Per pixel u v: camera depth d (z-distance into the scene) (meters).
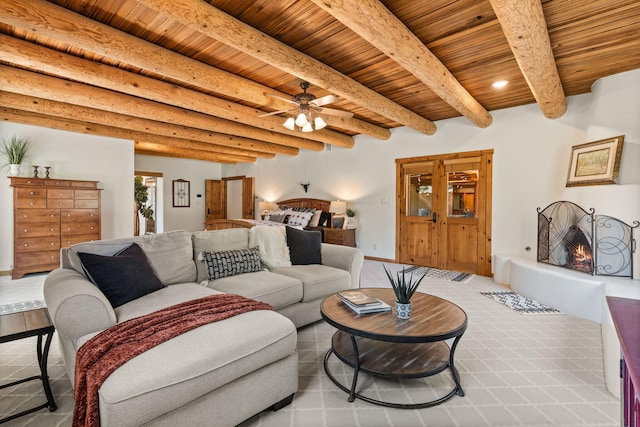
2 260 4.93
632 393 0.96
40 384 1.96
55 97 3.76
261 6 2.37
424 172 5.81
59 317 1.60
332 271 3.13
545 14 2.43
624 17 2.47
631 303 1.18
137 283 2.16
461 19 2.54
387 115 4.51
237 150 7.99
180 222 9.54
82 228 5.13
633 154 3.34
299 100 3.71
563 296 3.39
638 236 3.23
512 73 3.57
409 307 2.01
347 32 2.73
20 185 4.59
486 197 5.09
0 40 2.77
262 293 2.47
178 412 1.36
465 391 1.95
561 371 2.19
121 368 1.30
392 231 6.27
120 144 6.02
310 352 2.44
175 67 3.08
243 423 1.65
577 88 4.02
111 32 2.63
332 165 7.31
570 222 3.92
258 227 3.37
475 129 5.18
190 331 1.58
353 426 1.64
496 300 3.77
